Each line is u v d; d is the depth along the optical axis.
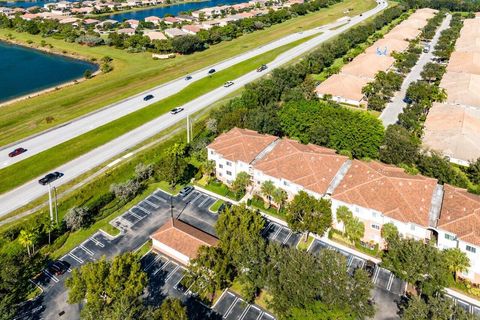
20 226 79.62
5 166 99.88
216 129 116.62
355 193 79.00
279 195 83.94
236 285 68.44
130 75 172.62
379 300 65.94
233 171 94.62
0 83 172.25
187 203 89.62
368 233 78.31
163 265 72.69
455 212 73.44
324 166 87.88
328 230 80.81
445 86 151.12
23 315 62.94
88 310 54.81
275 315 61.28
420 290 66.69
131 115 128.88
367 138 103.69
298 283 57.22
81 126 121.88
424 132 116.62
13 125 125.94
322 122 109.31
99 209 87.25
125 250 76.25
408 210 75.06
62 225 81.38
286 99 137.38
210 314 63.44
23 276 67.94
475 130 115.75
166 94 146.62
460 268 66.38
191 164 104.50
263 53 196.88
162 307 55.56
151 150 108.31
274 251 63.00
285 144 95.69
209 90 150.88
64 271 71.12
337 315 55.97
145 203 89.62
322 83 153.25
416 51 193.88
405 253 65.38
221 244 66.19
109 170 99.00
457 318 54.25
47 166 100.75
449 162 102.00
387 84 144.12
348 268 72.19
